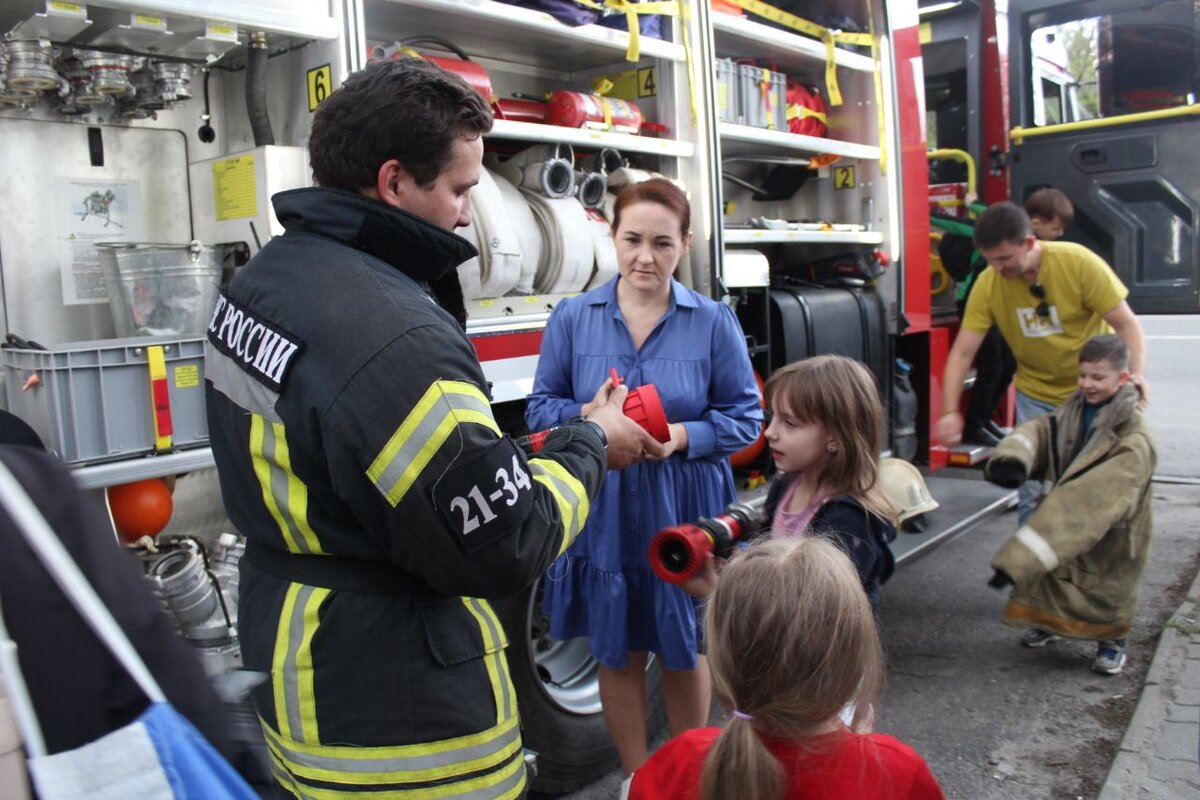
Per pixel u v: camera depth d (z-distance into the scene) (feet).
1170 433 25.67
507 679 5.39
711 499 8.66
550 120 11.16
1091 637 12.21
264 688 4.98
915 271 16.58
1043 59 22.24
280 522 4.96
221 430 5.21
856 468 7.43
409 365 4.61
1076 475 11.90
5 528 2.96
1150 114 21.07
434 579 4.73
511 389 10.08
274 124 9.19
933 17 22.59
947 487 17.60
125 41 8.13
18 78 7.39
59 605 2.97
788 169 16.60
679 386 8.50
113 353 7.34
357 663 4.86
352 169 5.03
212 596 7.79
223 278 8.88
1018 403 15.07
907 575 16.44
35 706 2.91
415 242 5.04
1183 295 21.17
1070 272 13.53
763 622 4.47
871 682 4.67
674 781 4.97
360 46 8.63
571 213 11.01
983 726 11.26
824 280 16.39
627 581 8.51
